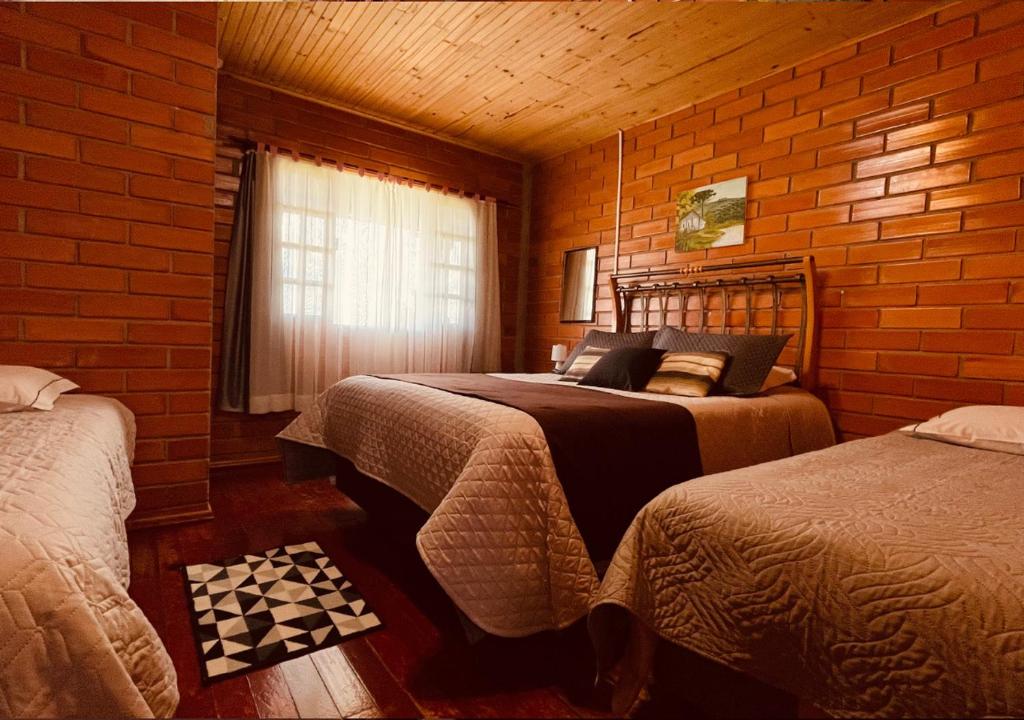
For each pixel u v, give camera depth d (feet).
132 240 7.57
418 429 6.35
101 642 2.60
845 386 9.14
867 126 8.91
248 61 10.87
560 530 5.09
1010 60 7.43
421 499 6.00
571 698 4.57
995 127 7.55
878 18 8.50
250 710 4.30
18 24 6.79
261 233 11.41
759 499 3.81
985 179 7.64
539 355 15.78
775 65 10.05
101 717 2.56
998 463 5.25
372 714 4.31
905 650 2.69
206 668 4.75
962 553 2.89
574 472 5.52
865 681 2.84
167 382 7.93
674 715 4.37
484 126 13.55
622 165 13.33
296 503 9.36
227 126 11.32
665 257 12.27
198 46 7.93
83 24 7.16
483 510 4.95
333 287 12.44
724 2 8.34
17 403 5.67
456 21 9.12
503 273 15.87
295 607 5.85
